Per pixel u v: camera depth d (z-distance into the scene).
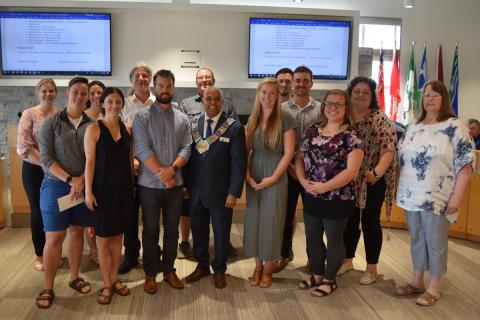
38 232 3.23
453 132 2.70
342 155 2.74
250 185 2.99
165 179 2.79
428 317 2.69
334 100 2.75
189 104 3.71
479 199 4.05
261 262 3.12
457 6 6.84
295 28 6.08
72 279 2.96
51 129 2.65
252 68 6.09
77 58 5.85
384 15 6.74
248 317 2.65
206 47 6.00
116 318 2.61
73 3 5.68
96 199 2.66
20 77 5.87
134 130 2.85
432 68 6.94
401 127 3.64
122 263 3.35
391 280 3.23
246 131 3.03
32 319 2.58
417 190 2.80
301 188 3.24
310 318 2.65
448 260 3.65
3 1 5.61
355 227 3.28
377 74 6.96
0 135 6.10
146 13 5.86
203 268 3.18
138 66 3.44
